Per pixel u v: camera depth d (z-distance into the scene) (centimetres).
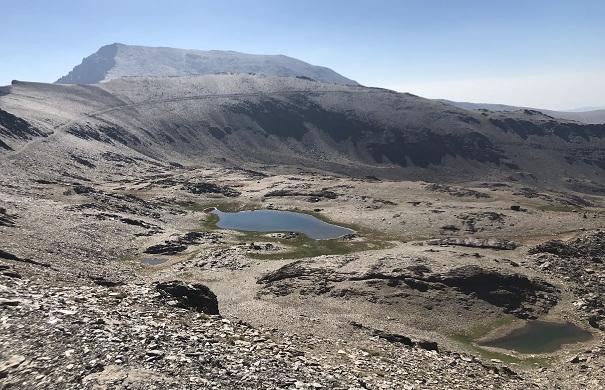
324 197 18812
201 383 1925
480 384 3406
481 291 8112
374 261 9231
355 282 8375
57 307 2534
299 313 6494
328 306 7531
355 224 14762
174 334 2489
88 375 1831
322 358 3138
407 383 2892
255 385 2042
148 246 10331
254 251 10800
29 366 1870
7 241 6669
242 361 2308
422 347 4759
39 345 2044
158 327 2591
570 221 13100
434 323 7169
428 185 19900
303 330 5169
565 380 4531
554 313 7750
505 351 6303
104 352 2034
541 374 4834
